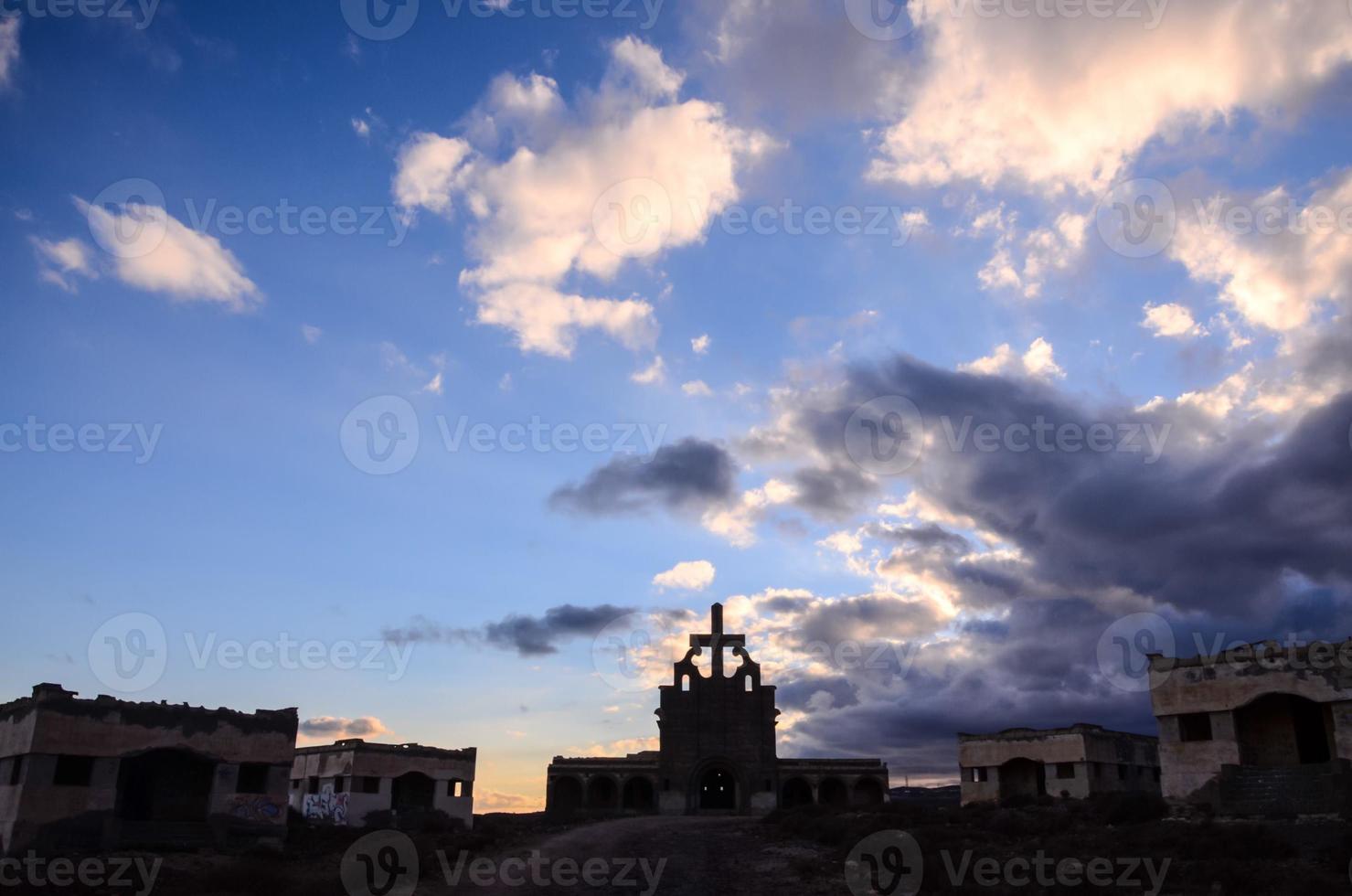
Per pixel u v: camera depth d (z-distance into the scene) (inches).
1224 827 1343.5
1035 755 2603.3
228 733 1745.8
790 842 1578.5
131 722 1640.0
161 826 1659.7
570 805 3221.0
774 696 3073.3
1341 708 1497.3
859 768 3149.6
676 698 3078.2
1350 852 1129.4
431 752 2529.5
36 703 1549.0
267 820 1761.8
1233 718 1603.1
